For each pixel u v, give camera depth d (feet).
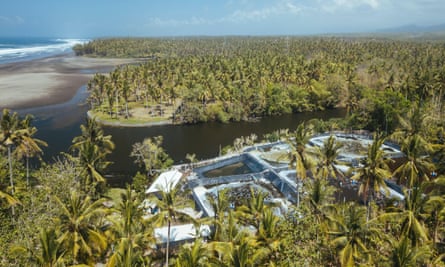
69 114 394.73
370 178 136.98
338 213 117.60
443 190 143.33
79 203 111.14
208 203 173.47
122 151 294.25
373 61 558.97
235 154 265.13
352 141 291.17
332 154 157.07
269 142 299.58
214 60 606.14
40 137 313.73
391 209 131.34
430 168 146.92
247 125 395.55
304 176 156.66
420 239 113.60
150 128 368.89
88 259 110.32
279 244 100.22
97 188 178.50
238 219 122.93
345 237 106.52
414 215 112.78
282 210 162.40
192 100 399.03
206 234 142.31
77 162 168.76
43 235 87.10
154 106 443.73
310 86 460.55
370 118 322.34
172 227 148.05
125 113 408.26
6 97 454.40
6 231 109.29
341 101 480.23
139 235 112.27
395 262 93.56
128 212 113.60
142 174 238.27
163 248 139.03
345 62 573.74
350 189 191.21
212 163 247.50
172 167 237.66
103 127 363.35
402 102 304.71
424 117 191.83
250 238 104.27
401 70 496.64
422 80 350.64
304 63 546.67
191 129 372.58
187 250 100.48
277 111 439.22
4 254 97.35
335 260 109.91
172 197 122.21
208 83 425.28
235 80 457.27
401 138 192.34
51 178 147.23
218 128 379.55
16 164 172.65
